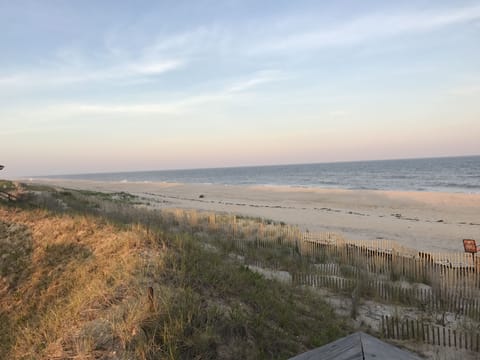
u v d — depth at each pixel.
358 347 3.06
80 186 64.56
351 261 11.67
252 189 52.34
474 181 59.53
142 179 127.94
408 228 20.55
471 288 8.98
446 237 18.11
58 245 10.21
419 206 30.38
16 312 7.43
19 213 13.48
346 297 8.76
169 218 17.73
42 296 7.71
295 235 14.38
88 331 5.30
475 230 19.83
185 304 5.77
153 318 5.34
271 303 6.81
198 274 7.24
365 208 30.16
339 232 19.42
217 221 17.64
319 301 8.01
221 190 52.06
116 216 16.16
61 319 6.06
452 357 6.10
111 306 6.00
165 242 9.41
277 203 34.59
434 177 72.44
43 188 25.64
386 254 11.18
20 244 10.66
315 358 3.25
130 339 4.93
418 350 6.34
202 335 5.09
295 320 6.48
